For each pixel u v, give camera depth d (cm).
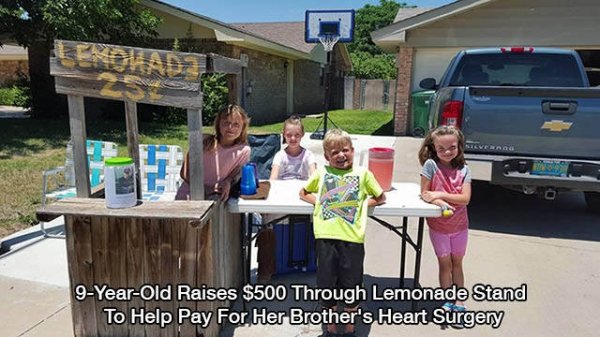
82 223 212
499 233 400
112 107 1143
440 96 432
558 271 322
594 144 362
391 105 1997
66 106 1231
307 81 1892
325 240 226
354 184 228
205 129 948
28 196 470
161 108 1091
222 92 1048
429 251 361
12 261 321
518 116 370
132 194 204
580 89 355
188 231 210
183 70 196
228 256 247
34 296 273
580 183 365
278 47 1307
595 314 265
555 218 445
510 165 376
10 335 232
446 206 233
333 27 807
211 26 1061
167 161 399
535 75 476
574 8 870
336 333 239
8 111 1545
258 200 238
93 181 377
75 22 818
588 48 884
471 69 486
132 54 196
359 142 898
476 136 384
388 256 350
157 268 215
